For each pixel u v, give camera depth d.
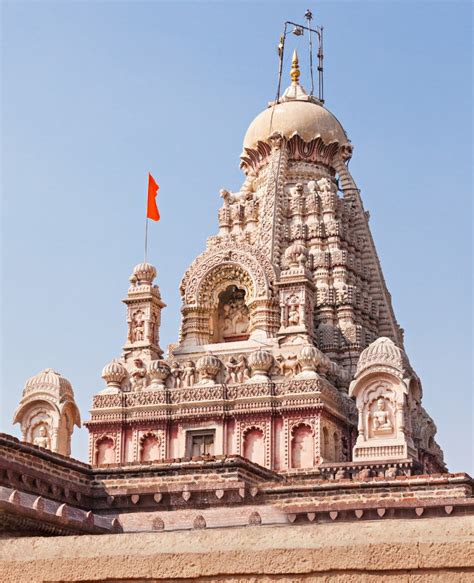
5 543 18.27
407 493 45.31
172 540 17.62
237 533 17.44
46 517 29.36
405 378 56.34
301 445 60.16
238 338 70.56
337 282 71.38
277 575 16.95
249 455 61.12
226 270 70.06
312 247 73.00
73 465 47.28
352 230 77.00
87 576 17.62
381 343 57.41
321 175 78.44
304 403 60.59
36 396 59.72
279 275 68.81
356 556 16.72
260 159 80.06
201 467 48.09
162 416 63.47
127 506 47.38
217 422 62.25
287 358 63.56
